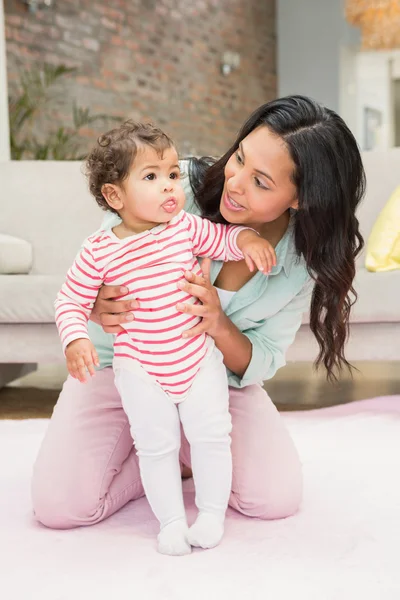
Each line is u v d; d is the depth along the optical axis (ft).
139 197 4.19
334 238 4.50
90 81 22.06
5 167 10.52
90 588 3.77
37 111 20.16
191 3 26.25
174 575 3.91
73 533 4.62
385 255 8.82
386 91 29.17
